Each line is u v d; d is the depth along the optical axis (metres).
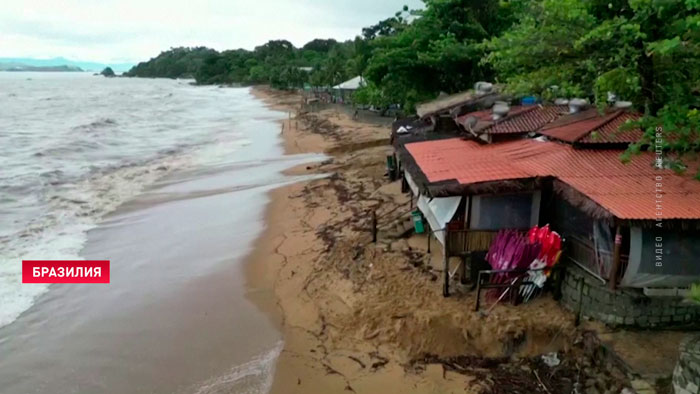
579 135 12.74
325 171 27.91
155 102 94.12
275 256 16.69
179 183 27.30
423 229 16.28
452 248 12.11
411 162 14.44
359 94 50.31
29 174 28.39
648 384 8.77
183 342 11.91
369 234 16.48
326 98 77.44
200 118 64.62
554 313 11.02
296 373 10.62
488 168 12.46
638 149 11.12
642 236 9.80
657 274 9.95
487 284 11.34
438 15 30.36
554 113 15.98
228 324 12.68
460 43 28.20
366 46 54.00
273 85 124.31
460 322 11.09
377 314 12.02
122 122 57.00
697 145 10.92
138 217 21.28
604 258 10.43
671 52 10.67
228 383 10.40
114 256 17.06
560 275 11.42
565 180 11.09
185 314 13.20
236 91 135.62
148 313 13.27
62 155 34.94
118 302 13.89
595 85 13.23
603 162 11.91
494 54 16.16
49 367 11.04
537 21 16.23
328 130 44.91
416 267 13.88
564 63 14.39
